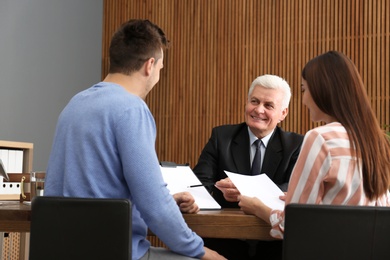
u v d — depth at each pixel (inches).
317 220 70.0
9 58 231.5
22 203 107.5
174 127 267.0
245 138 143.2
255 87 140.6
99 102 83.5
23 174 113.5
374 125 83.8
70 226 74.5
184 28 266.8
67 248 74.7
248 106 140.1
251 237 88.7
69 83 261.4
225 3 260.4
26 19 239.8
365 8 236.1
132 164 80.0
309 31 245.4
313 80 85.5
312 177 81.0
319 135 82.4
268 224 87.9
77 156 82.7
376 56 233.5
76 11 265.3
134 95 85.2
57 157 84.9
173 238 82.3
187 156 263.9
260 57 253.1
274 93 138.6
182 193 94.1
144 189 79.9
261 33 253.4
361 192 82.2
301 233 70.4
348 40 237.9
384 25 232.8
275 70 250.2
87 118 83.0
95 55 276.5
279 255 122.3
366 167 81.7
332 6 241.8
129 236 73.0
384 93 231.0
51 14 252.2
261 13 254.1
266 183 104.0
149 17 272.7
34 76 243.1
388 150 84.9
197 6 265.1
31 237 76.5
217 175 142.6
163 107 269.3
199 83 263.6
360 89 84.5
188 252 84.3
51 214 75.4
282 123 247.1
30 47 241.3
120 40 89.7
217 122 259.1
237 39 257.6
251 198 89.7
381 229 69.7
